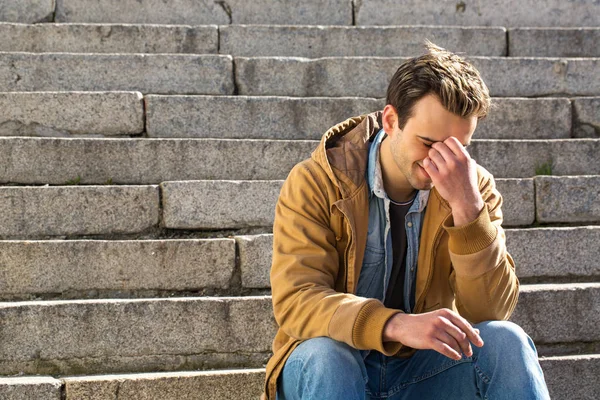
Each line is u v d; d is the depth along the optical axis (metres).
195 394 3.67
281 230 3.03
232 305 3.97
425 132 2.78
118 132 5.33
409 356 3.11
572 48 6.73
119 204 4.55
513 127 5.66
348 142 3.11
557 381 3.85
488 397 2.79
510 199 4.85
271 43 6.49
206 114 5.43
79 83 5.75
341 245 3.04
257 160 5.05
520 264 4.48
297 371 2.76
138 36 6.31
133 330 3.88
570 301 4.13
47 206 4.49
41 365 3.81
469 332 2.62
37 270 4.15
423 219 3.07
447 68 2.76
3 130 5.22
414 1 7.30
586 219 4.90
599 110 5.74
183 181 4.64
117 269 4.21
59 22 6.82
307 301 2.81
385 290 3.10
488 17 7.38
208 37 6.41
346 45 6.55
